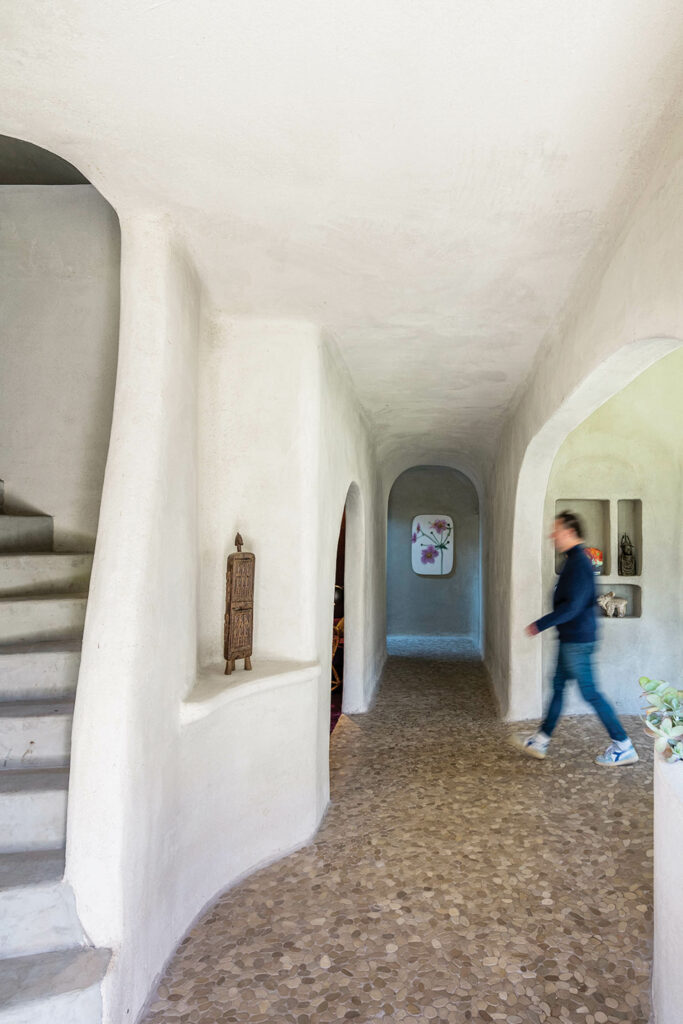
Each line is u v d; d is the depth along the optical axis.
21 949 2.01
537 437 4.50
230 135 2.02
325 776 3.80
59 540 3.88
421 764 4.51
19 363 3.89
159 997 2.22
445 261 2.85
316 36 1.60
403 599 10.84
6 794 2.26
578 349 3.17
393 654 9.00
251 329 3.46
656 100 1.80
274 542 3.42
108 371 3.90
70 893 2.04
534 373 4.42
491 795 3.95
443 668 7.98
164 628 2.45
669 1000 1.89
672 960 1.85
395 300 3.26
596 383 3.12
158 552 2.40
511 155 2.09
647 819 3.59
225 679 3.02
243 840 3.02
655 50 1.61
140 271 2.52
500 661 6.45
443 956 2.43
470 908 2.75
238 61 1.70
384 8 1.50
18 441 3.88
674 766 2.05
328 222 2.55
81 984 1.87
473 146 2.04
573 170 2.16
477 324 3.60
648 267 2.17
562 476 5.89
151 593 2.31
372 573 6.77
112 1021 1.93
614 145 2.01
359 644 5.88
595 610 4.50
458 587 10.80
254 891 2.89
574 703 5.77
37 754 2.53
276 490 3.43
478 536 10.70
